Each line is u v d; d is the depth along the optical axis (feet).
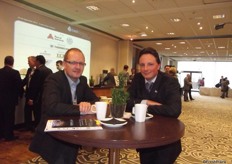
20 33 18.54
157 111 5.41
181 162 9.64
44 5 18.57
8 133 12.05
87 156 9.87
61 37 23.47
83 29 27.02
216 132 15.39
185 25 24.18
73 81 5.78
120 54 35.40
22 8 18.62
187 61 72.08
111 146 3.30
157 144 3.48
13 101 12.25
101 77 29.50
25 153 10.11
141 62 5.82
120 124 4.10
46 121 4.42
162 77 6.05
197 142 12.76
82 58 5.59
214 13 19.33
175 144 5.07
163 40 34.45
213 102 36.01
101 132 3.71
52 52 22.18
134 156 10.13
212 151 11.30
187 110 25.52
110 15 21.26
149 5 17.97
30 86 13.06
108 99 6.66
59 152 4.34
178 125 4.45
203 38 31.40
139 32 29.07
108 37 32.35
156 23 23.84
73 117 4.75
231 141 13.26
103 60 31.76
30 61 14.34
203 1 16.43
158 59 5.91
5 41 17.29
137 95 6.38
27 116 14.21
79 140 3.39
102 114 4.59
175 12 19.49
